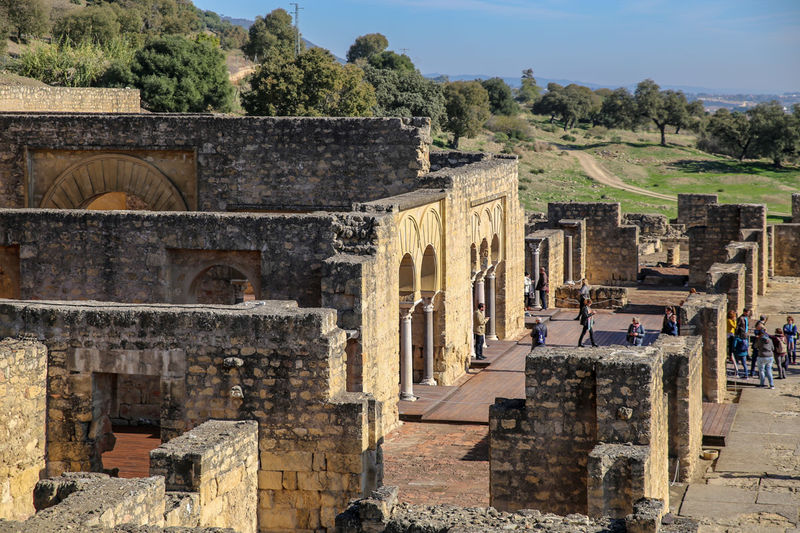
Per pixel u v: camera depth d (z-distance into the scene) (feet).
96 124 121.60
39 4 375.04
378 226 86.43
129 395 86.63
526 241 157.28
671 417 75.66
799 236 185.57
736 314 126.00
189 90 271.49
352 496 65.41
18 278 92.02
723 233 170.81
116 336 67.72
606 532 45.42
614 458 55.88
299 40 500.33
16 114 127.75
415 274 99.09
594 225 182.09
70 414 68.59
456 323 111.96
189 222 88.02
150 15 515.50
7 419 64.44
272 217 87.45
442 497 70.90
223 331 66.33
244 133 118.52
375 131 115.03
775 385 106.11
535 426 61.87
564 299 159.94
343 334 67.82
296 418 65.87
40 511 44.06
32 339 68.59
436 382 107.34
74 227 89.30
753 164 479.82
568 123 643.86
